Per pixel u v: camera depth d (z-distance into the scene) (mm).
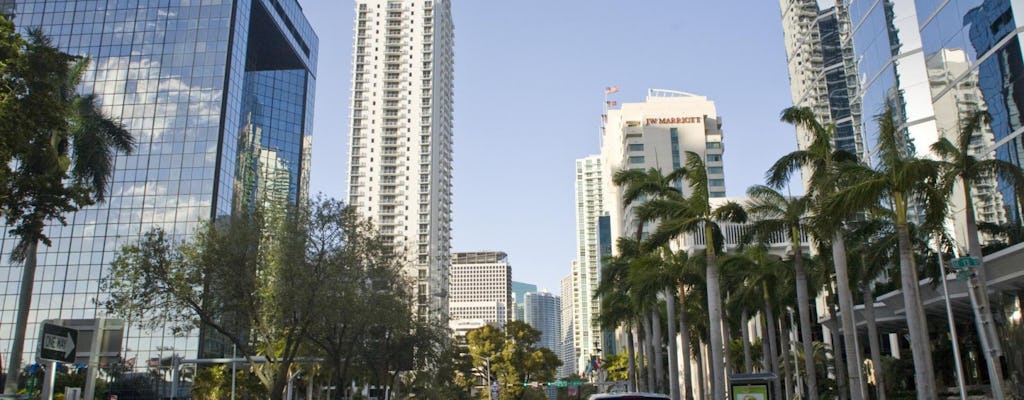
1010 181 30875
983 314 28906
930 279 39688
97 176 38844
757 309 58750
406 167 199875
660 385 57875
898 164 28078
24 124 25172
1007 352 38500
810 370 39594
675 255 51469
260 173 146125
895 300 51781
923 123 56844
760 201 40156
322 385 101312
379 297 42844
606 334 182625
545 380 108375
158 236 36438
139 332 101375
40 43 30344
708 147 155250
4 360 100500
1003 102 44375
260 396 87812
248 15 125625
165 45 116125
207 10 118000
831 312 45594
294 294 35812
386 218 195625
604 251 189750
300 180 155875
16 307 102812
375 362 62531
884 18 63594
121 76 114500
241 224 37531
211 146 111125
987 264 37344
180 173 109750
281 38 151875
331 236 39531
